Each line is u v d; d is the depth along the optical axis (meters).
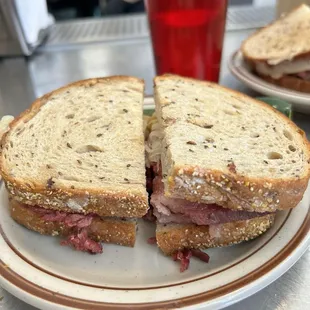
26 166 0.22
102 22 0.58
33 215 0.21
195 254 0.20
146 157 0.25
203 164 0.20
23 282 0.17
